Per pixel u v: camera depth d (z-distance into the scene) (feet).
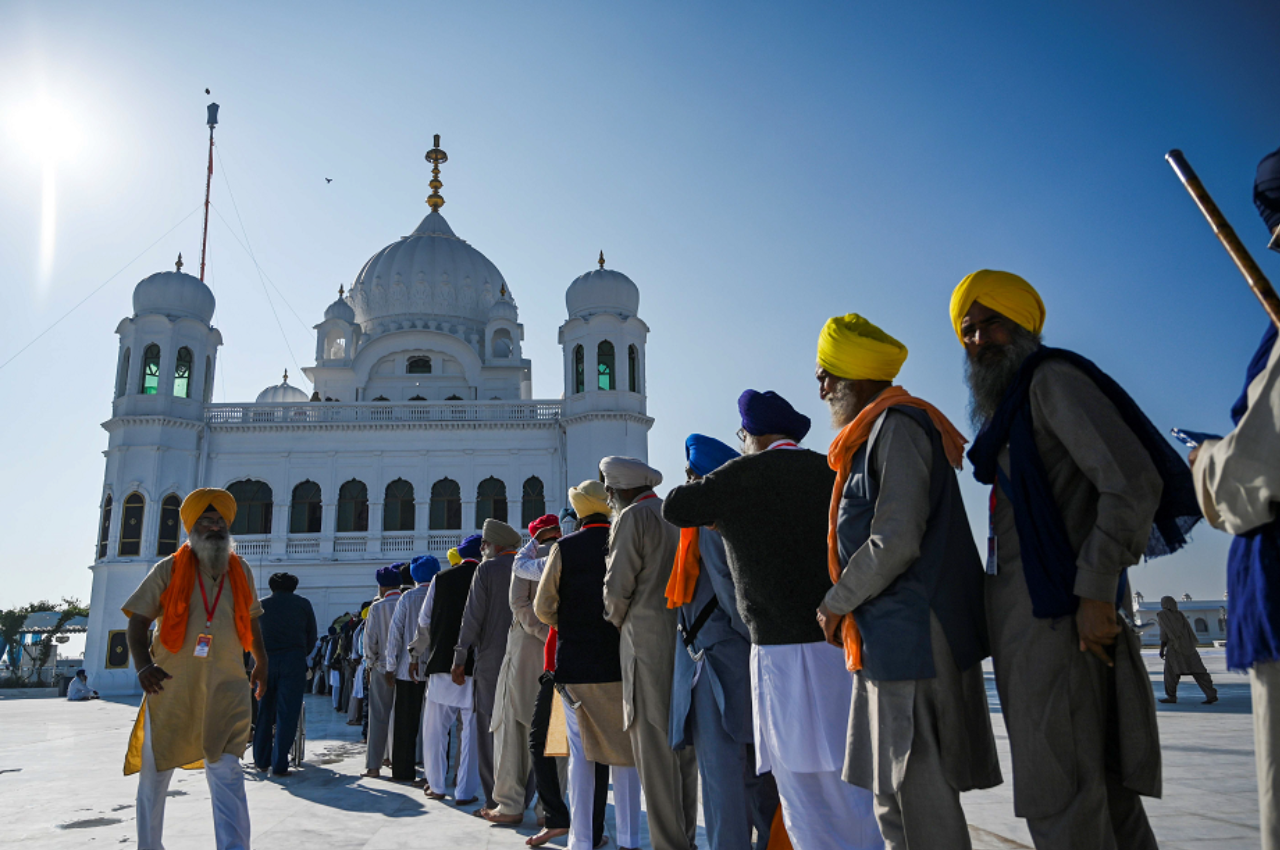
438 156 172.65
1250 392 7.15
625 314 124.67
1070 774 8.86
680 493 12.64
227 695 16.72
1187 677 64.80
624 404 118.11
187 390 117.39
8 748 40.47
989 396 10.27
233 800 16.46
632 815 17.79
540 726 19.02
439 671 24.66
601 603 17.95
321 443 116.37
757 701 12.30
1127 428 8.96
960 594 9.82
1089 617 8.66
